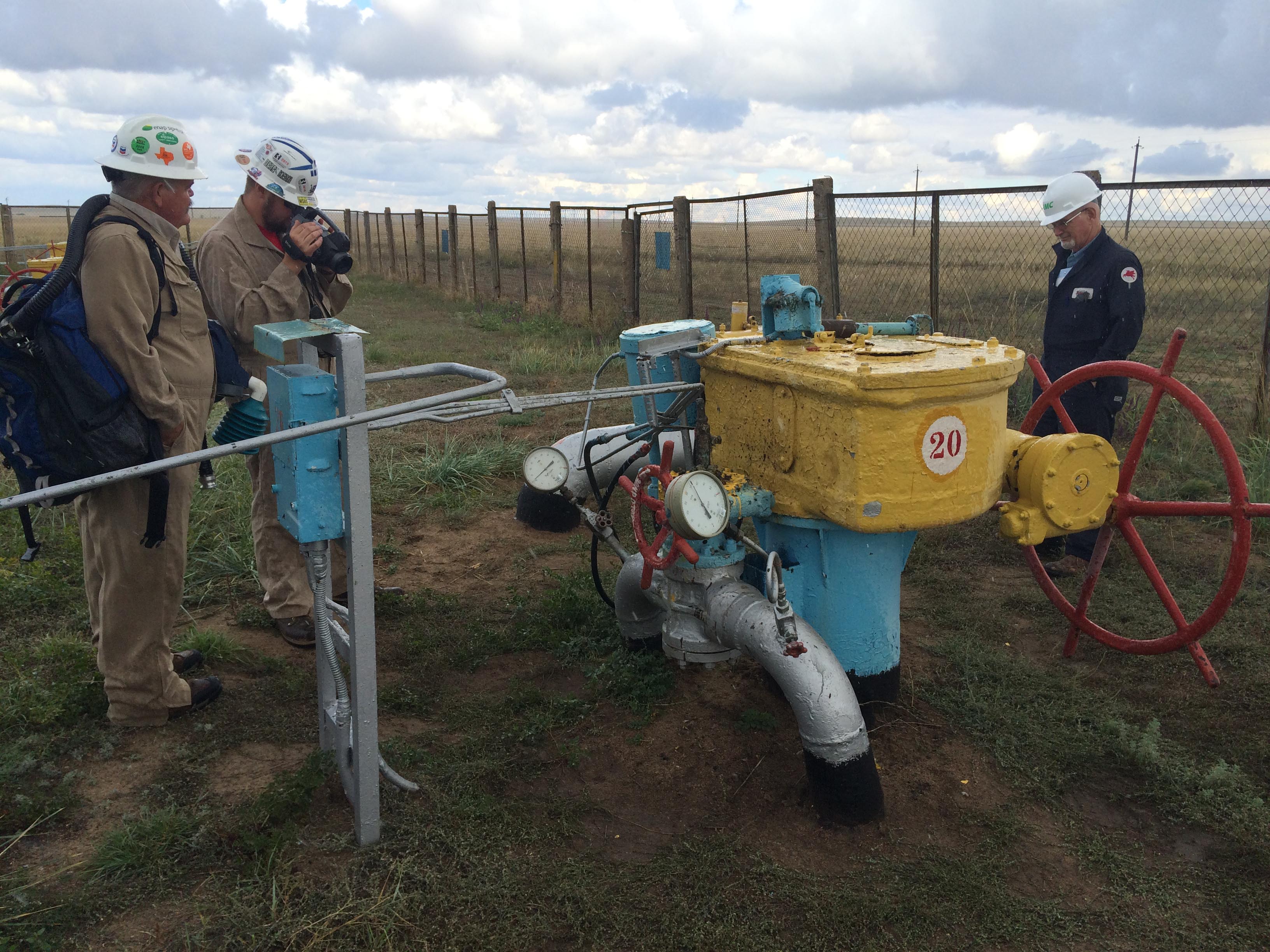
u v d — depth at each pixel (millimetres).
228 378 3170
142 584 2967
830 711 2637
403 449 6922
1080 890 2469
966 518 2732
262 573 3885
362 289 22656
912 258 11273
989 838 2654
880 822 2709
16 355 2533
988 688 3453
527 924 2281
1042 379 3547
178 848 2516
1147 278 13484
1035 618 4078
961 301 10211
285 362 3441
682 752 3078
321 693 2842
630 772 2982
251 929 2227
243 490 5551
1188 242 11953
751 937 2258
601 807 2789
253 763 2982
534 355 10820
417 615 4145
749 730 3180
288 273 3471
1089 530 4242
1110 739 3127
